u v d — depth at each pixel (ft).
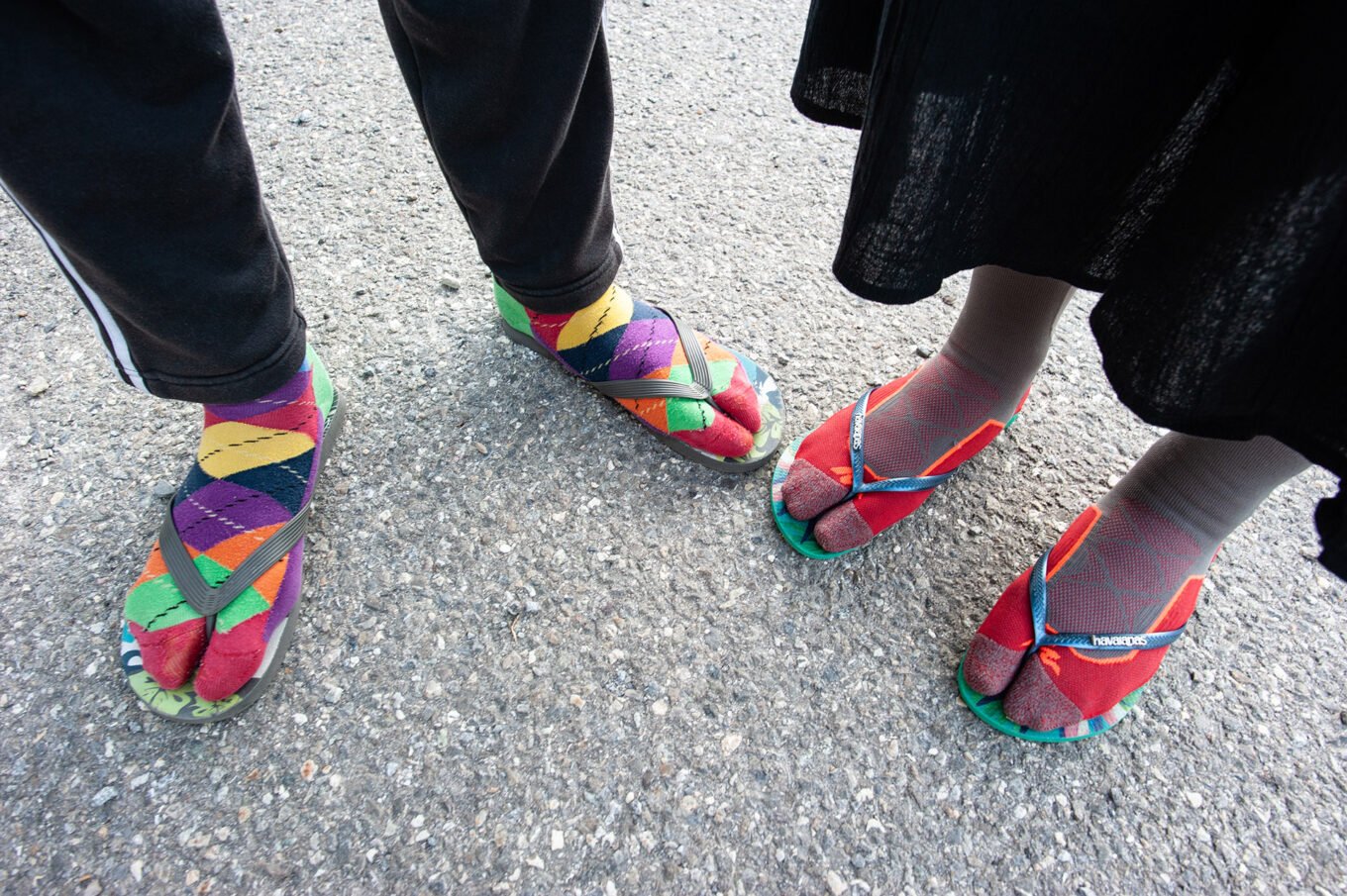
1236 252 1.95
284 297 3.05
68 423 4.16
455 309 4.79
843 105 3.05
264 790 3.17
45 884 2.94
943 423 3.81
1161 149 2.27
